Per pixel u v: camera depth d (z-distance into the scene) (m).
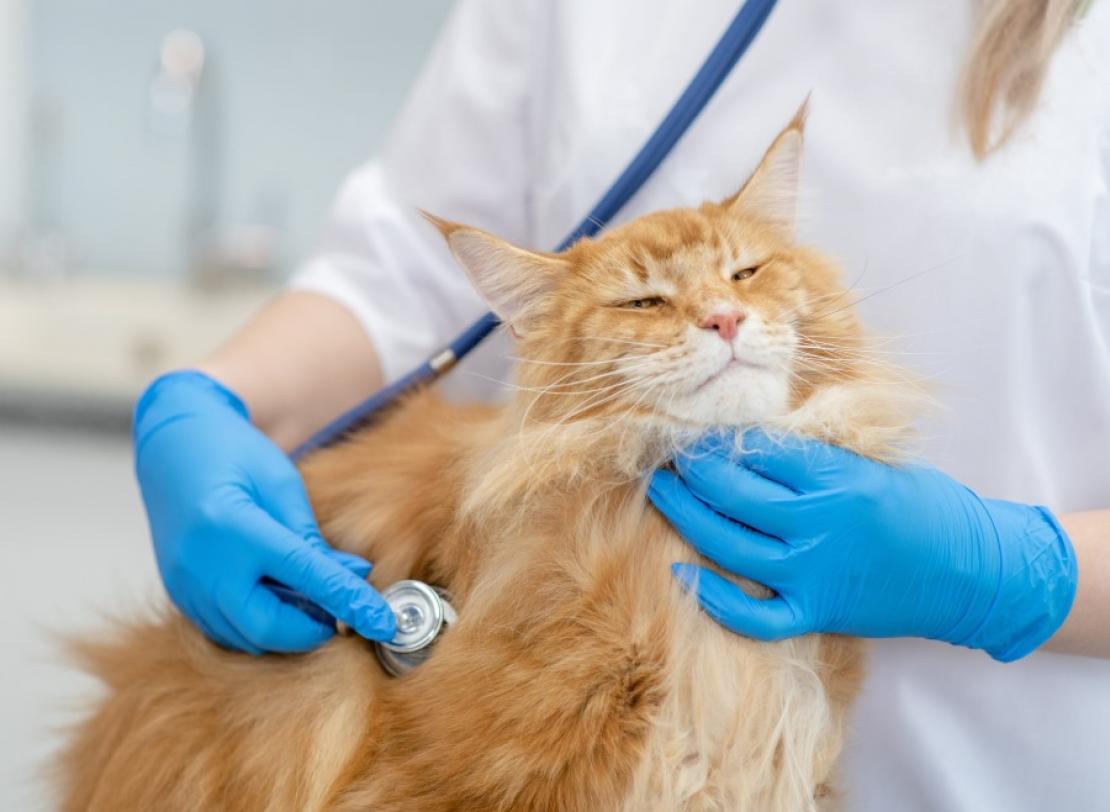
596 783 0.95
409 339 1.58
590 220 1.36
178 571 1.21
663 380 1.10
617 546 1.05
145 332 2.98
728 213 1.23
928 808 1.31
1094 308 1.25
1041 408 1.28
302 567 1.12
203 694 1.19
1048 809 1.29
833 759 1.10
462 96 1.58
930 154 1.32
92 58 3.34
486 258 1.18
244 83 3.35
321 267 1.63
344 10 3.31
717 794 1.00
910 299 1.31
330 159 3.42
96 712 1.32
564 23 1.51
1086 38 1.30
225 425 1.30
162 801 1.14
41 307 3.13
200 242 3.32
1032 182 1.26
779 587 1.08
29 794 1.64
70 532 2.68
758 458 1.11
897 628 1.13
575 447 1.12
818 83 1.41
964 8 1.33
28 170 3.37
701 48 1.43
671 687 0.99
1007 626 1.14
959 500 1.15
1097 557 1.17
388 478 1.27
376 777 1.02
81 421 2.71
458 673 1.02
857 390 1.16
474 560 1.11
